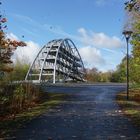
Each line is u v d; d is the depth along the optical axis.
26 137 13.38
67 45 114.75
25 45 23.27
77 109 23.70
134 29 31.61
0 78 27.42
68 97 34.00
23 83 32.28
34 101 29.16
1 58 22.52
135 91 43.09
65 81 106.50
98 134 14.02
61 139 12.95
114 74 107.25
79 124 16.80
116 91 44.03
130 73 39.72
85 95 36.81
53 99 31.88
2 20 21.77
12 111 22.64
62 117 19.50
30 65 97.25
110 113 21.44
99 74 129.75
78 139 12.95
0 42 21.91
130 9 13.06
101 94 38.62
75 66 121.81
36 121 17.89
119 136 13.59
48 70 104.44
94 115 20.41
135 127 15.91
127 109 23.88
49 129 15.31
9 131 14.79
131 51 33.19
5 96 25.25
